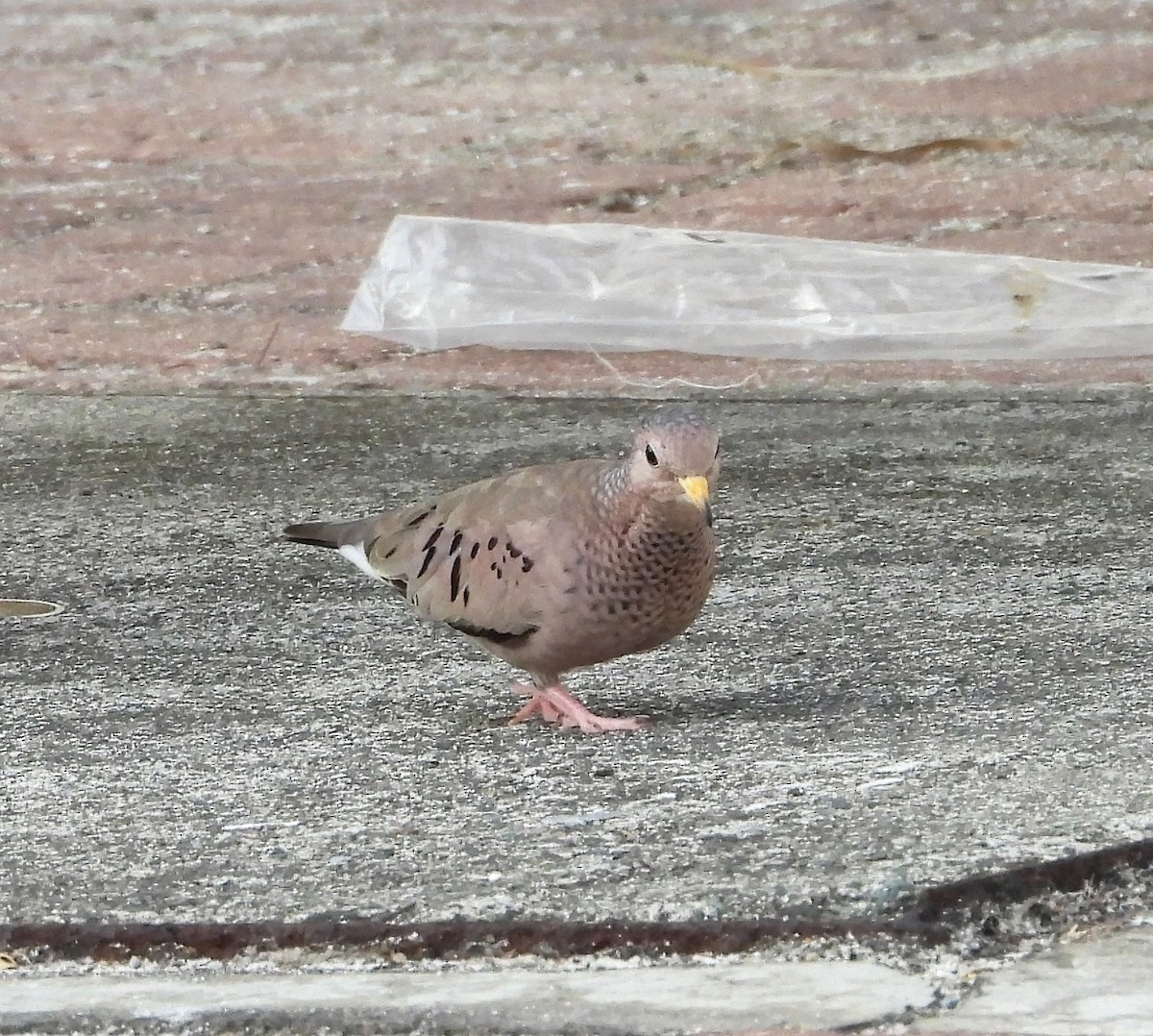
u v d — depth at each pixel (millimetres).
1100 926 7039
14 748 9242
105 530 12977
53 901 7270
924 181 20547
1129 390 15781
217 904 7199
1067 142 21359
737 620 11039
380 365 16656
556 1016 6328
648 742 9062
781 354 16734
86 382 16375
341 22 26469
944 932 6887
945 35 24797
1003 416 15180
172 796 8492
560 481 9297
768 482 13688
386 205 20562
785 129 22031
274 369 16609
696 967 6777
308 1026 6359
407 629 11102
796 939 6863
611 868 7418
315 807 8297
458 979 6719
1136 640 10438
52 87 24500
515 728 9398
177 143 22656
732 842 7625
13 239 19969
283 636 10992
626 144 21891
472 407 15719
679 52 24891
